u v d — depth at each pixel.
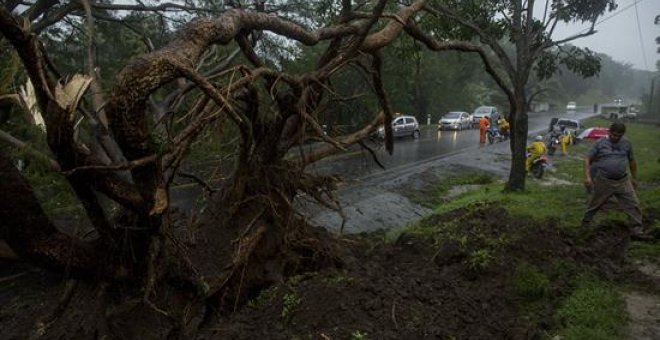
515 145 11.09
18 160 4.29
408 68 25.27
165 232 3.89
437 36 10.85
